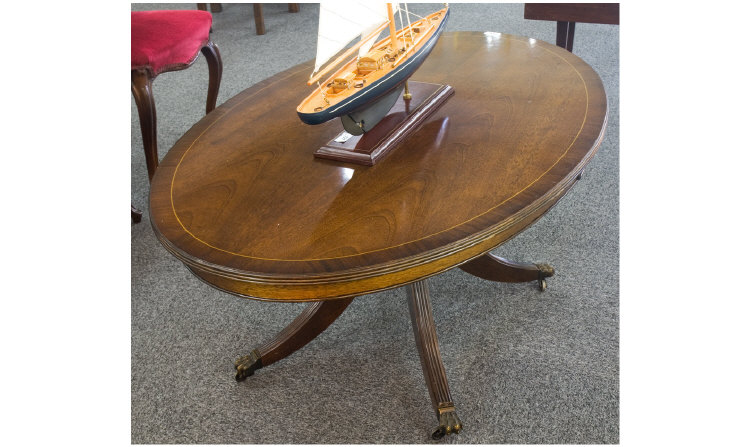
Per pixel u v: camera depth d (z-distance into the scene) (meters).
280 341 1.44
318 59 1.18
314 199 1.14
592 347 1.44
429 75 1.57
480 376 1.40
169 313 1.67
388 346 1.50
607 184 1.97
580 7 2.00
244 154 1.32
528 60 1.59
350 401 1.38
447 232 1.01
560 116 1.31
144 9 3.80
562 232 1.80
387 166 1.21
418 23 1.53
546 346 1.45
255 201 1.16
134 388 1.46
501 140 1.25
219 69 2.26
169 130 2.52
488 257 1.53
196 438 1.33
